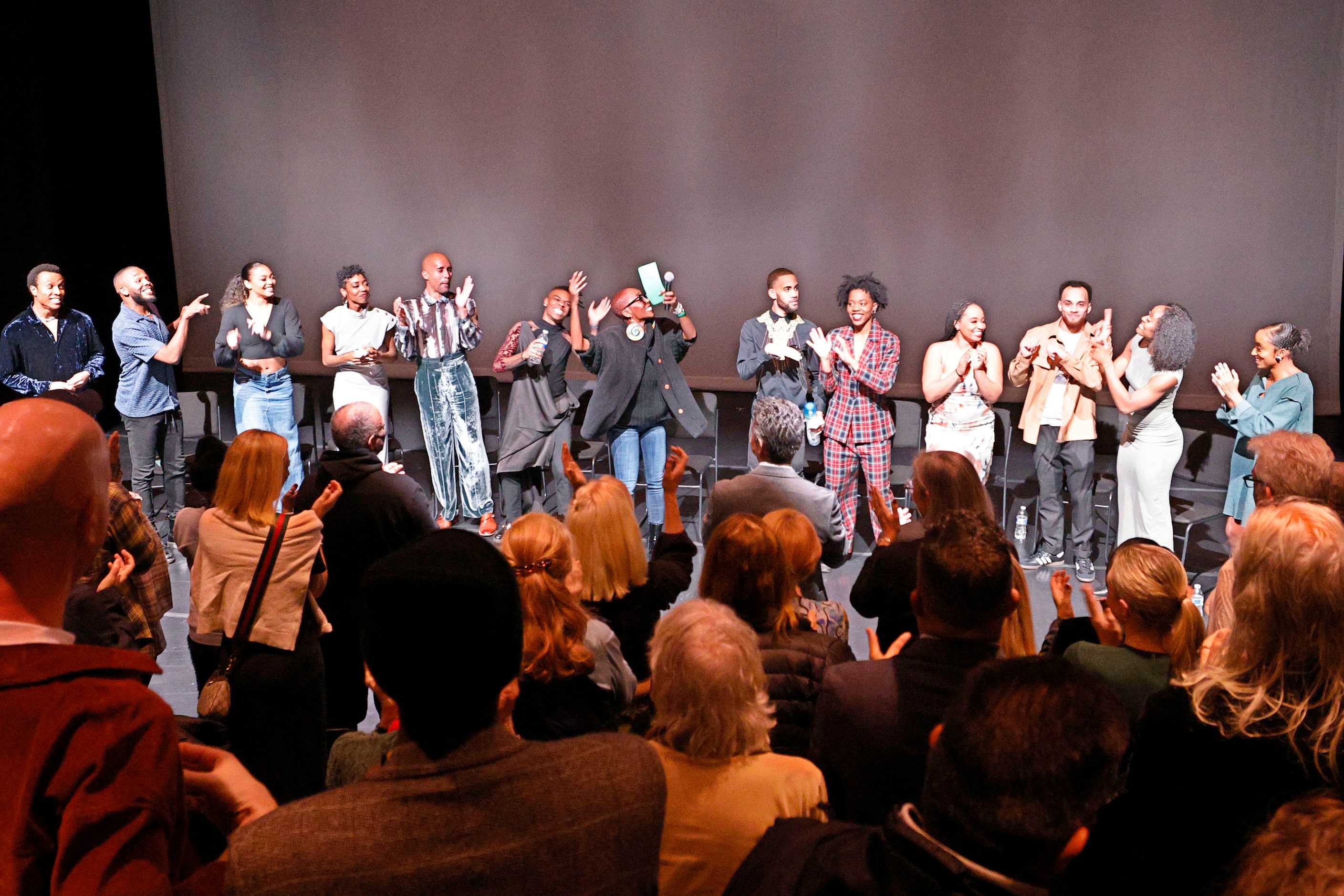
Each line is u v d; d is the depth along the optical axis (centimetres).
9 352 592
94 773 90
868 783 187
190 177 943
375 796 103
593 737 116
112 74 877
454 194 912
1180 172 815
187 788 109
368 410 344
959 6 823
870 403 579
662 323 592
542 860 105
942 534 188
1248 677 157
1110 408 662
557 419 588
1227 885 109
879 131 852
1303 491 256
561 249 909
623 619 279
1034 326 859
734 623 171
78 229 859
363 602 108
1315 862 95
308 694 289
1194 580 538
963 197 851
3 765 92
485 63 888
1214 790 154
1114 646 224
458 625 104
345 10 894
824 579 551
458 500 637
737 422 825
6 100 784
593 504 275
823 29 843
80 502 105
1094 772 107
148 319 604
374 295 941
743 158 873
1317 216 800
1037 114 828
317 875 98
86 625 235
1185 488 657
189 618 295
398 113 905
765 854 130
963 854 109
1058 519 560
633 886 113
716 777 162
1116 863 159
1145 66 805
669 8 858
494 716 109
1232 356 832
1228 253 819
